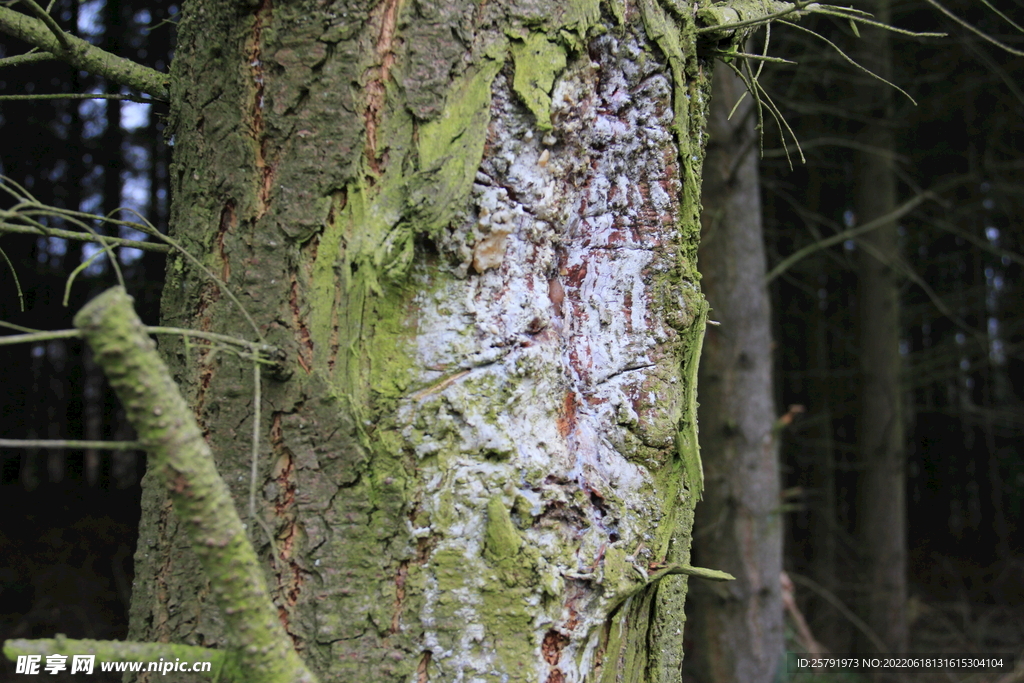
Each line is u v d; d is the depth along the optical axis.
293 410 1.11
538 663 1.11
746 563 3.96
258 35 1.15
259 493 1.12
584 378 1.32
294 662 0.86
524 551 1.12
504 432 1.14
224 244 1.17
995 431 8.72
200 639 1.14
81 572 5.82
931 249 8.43
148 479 1.26
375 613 1.09
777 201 7.69
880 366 6.11
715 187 4.00
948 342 7.22
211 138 1.19
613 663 1.26
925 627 6.83
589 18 1.21
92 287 5.45
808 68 5.54
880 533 6.00
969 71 7.25
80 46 1.33
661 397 1.35
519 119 1.17
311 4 1.12
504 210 1.15
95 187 6.59
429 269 1.14
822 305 8.10
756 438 3.97
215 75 1.19
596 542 1.22
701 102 1.47
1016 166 6.83
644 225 1.37
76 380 7.43
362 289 1.10
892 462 6.04
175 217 1.25
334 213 1.12
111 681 4.10
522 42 1.17
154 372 0.76
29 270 5.64
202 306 1.19
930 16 7.08
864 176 6.20
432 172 1.10
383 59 1.13
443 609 1.10
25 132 5.99
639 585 1.25
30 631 4.91
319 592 1.09
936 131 7.93
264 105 1.14
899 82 6.66
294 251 1.12
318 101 1.12
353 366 1.10
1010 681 5.54
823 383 7.78
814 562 7.11
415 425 1.11
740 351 3.97
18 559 5.90
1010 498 8.77
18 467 7.51
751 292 4.00
